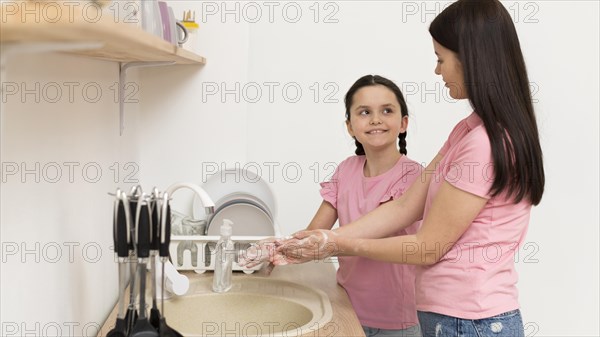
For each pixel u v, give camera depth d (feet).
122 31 2.51
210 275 5.82
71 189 4.05
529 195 4.44
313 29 7.90
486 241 4.41
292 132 7.99
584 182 8.33
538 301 8.50
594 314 8.50
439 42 4.61
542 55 8.16
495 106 4.29
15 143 3.04
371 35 7.94
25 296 3.22
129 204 3.44
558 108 8.23
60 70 3.79
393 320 5.65
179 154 6.97
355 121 5.67
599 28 8.12
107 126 5.16
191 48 6.18
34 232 3.35
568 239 8.41
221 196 6.76
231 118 6.96
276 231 6.23
